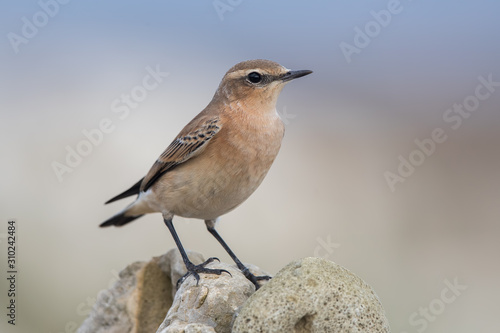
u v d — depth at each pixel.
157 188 9.41
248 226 15.56
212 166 8.93
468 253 16.08
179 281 8.56
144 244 14.55
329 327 6.32
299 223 15.94
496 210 17.78
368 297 6.52
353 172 18.44
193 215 9.57
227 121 8.98
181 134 9.23
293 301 6.26
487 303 14.46
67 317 13.05
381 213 17.09
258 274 9.20
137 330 9.01
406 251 15.94
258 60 9.35
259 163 9.06
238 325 6.27
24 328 12.58
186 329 6.67
